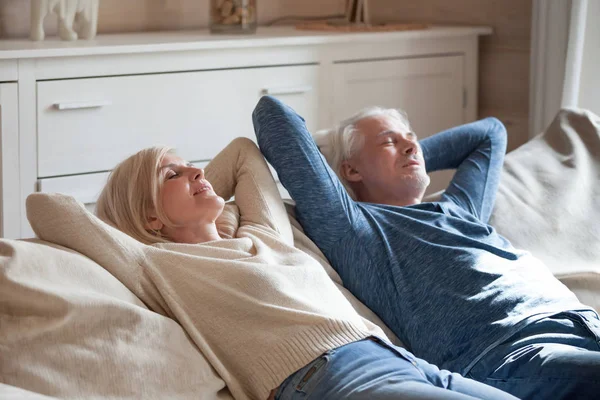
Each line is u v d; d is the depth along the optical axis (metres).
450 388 1.57
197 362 1.51
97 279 1.50
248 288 1.59
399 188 2.16
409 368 1.54
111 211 1.75
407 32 3.28
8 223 2.60
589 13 2.93
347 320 1.59
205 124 2.93
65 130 2.66
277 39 2.99
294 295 1.62
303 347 1.53
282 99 3.06
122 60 2.73
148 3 3.44
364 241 1.94
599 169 2.37
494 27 3.51
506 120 3.53
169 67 2.82
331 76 3.16
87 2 2.91
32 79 2.57
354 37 3.16
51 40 2.89
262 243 1.77
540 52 3.12
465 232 2.01
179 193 1.74
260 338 1.55
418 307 1.86
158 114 2.83
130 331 1.45
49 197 1.56
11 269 1.41
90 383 1.39
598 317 1.86
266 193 1.93
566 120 2.49
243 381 1.56
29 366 1.36
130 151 2.79
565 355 1.67
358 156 2.20
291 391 1.53
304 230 2.01
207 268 1.61
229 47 2.90
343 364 1.52
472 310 1.81
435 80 3.42
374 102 3.29
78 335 1.41
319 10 3.97
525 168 2.37
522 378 1.71
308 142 1.98
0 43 2.73
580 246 2.17
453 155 2.33
